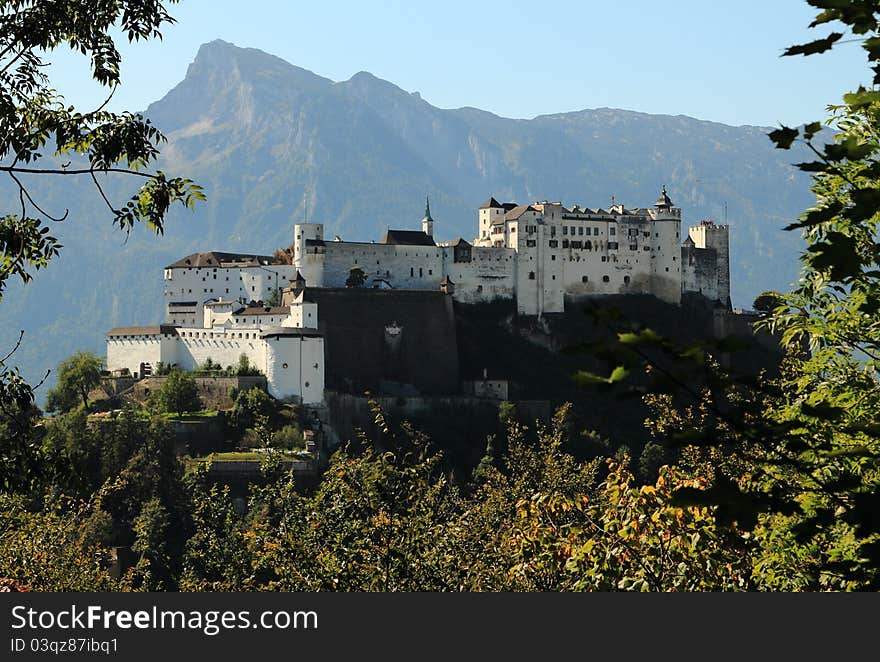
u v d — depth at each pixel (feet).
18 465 207.10
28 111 217.36
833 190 187.52
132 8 218.59
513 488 358.02
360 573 261.65
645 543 233.76
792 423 111.14
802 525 117.50
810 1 107.55
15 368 210.79
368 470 278.87
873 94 113.60
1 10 216.33
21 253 218.18
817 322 212.64
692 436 114.42
